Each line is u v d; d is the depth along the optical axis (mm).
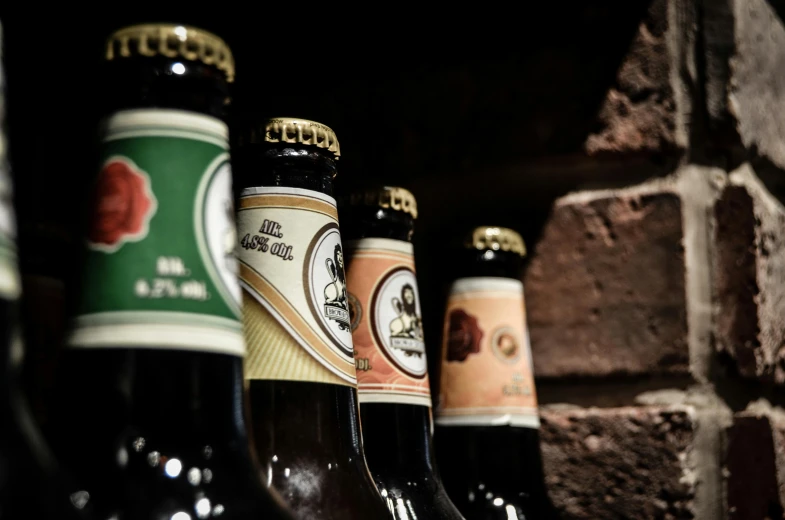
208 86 377
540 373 618
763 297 601
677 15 613
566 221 620
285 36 673
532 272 625
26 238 457
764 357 599
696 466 586
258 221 437
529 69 628
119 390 350
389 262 518
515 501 560
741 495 590
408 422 504
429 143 643
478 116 635
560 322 616
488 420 572
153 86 370
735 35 610
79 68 572
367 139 654
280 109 670
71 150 558
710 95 610
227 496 351
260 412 417
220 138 379
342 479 419
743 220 602
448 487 570
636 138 606
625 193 610
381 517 423
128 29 374
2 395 304
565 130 617
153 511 340
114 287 354
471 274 594
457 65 643
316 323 432
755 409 607
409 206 525
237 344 371
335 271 444
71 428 354
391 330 510
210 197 371
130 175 362
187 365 357
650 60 609
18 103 538
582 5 624
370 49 660
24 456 306
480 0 635
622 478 593
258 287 430
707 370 598
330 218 449
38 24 555
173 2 600
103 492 343
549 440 612
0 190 307
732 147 610
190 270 360
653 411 591
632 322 602
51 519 306
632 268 604
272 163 444
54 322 456
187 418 355
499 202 633
